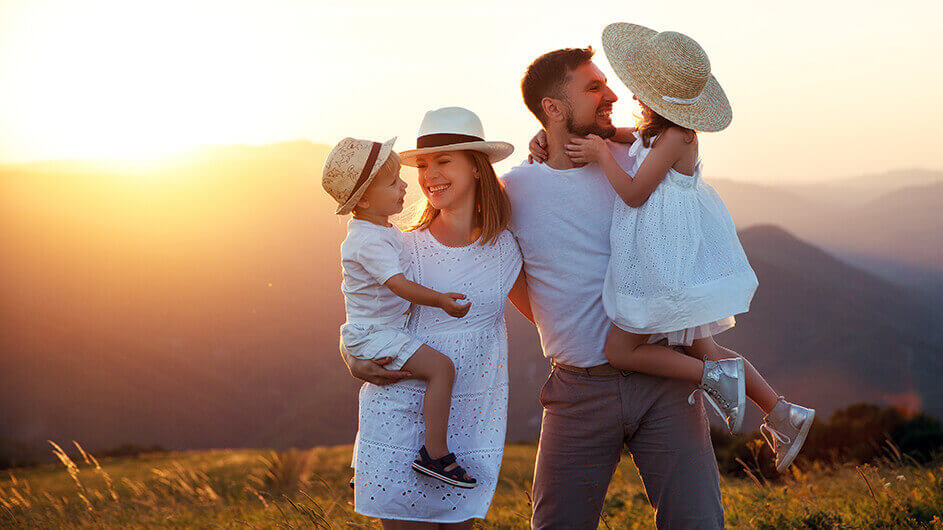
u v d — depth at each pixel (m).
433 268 3.52
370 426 3.46
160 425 180.12
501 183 3.65
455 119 3.52
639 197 3.37
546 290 3.71
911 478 6.09
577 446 3.70
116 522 6.99
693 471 3.55
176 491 8.84
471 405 3.54
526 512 5.83
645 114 3.49
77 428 174.38
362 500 3.45
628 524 5.40
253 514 6.59
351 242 3.42
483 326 3.59
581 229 3.61
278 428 175.38
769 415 3.66
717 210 3.51
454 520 3.45
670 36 3.40
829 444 21.41
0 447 140.88
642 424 3.62
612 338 3.54
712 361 3.46
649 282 3.35
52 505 7.73
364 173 3.28
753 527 4.86
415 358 3.36
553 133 3.66
